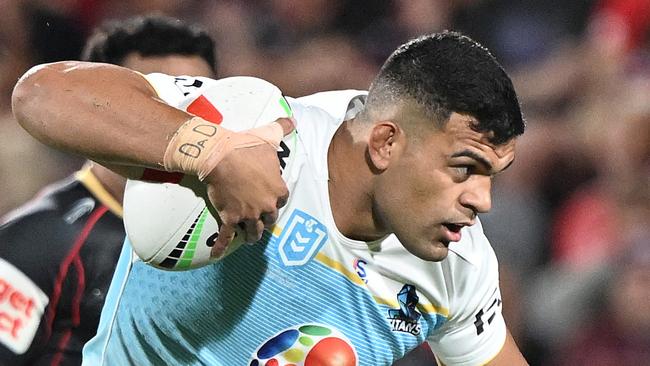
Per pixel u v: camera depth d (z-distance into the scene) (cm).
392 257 1052
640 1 2670
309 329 1053
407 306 1077
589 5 2738
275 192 893
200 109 940
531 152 2409
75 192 1368
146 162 896
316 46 2683
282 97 979
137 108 899
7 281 1309
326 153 1020
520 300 2147
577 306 2092
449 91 938
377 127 971
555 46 2709
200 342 1070
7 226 1339
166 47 1440
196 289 1041
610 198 2248
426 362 1936
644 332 2030
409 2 2752
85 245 1332
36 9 2595
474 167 955
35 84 911
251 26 2741
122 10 2755
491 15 2750
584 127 2430
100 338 1132
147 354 1092
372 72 2606
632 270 2061
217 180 888
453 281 1090
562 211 2352
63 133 900
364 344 1073
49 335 1327
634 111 2333
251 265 1025
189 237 930
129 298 1080
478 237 1109
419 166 958
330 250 1028
